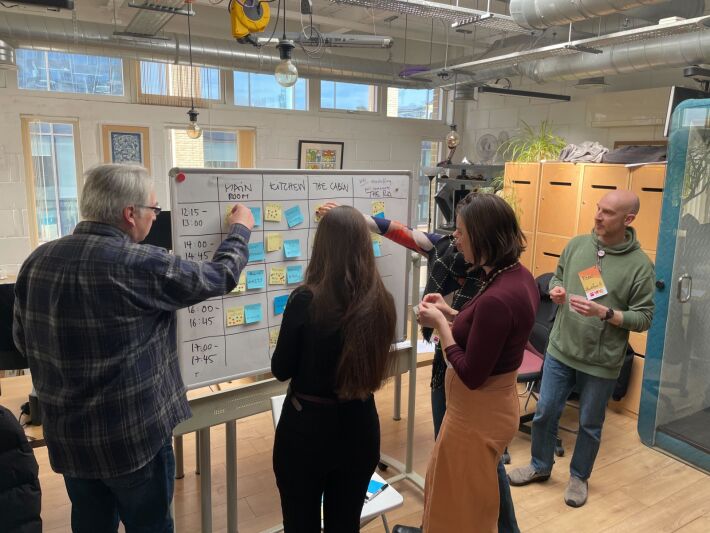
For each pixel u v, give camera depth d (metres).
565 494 2.52
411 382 2.58
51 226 5.42
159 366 1.46
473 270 1.83
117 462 1.39
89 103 5.31
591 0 3.00
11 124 5.04
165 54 4.84
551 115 6.19
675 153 2.82
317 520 1.51
